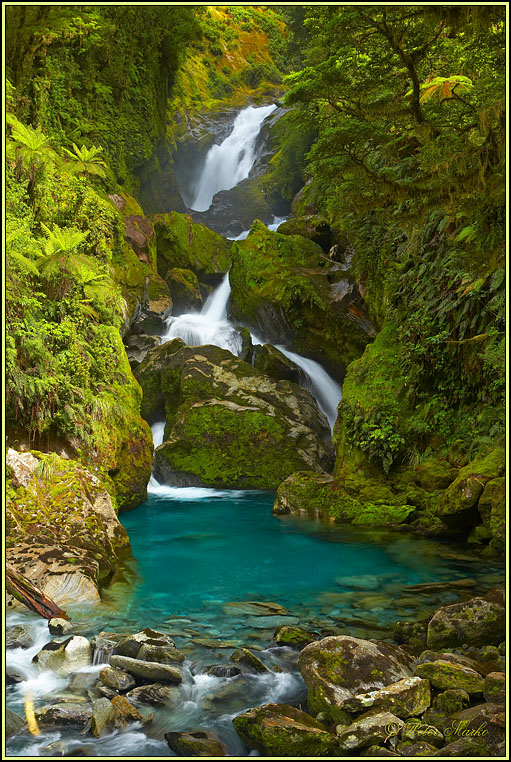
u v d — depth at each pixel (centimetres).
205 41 4244
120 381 1205
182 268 2172
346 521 1094
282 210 2930
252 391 1534
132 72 2181
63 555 736
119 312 1252
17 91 1356
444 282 1161
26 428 941
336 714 457
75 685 515
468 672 488
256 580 787
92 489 907
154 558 885
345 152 900
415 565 845
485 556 884
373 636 607
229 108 3850
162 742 441
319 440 1486
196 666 547
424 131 968
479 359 1067
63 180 1228
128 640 565
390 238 1431
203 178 3478
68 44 1756
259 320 1831
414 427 1132
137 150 2162
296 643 589
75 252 1053
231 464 1437
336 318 1662
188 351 1625
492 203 758
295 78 1502
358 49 1083
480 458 1002
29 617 659
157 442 1598
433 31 985
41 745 436
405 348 1213
